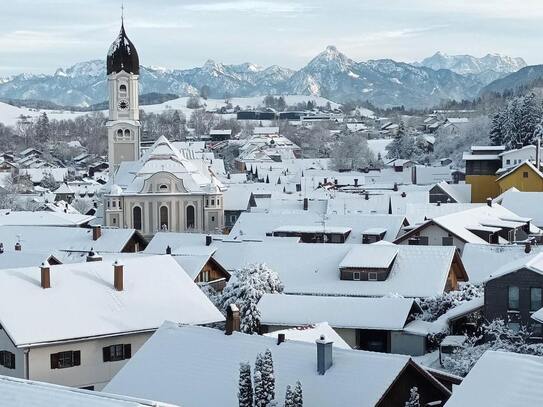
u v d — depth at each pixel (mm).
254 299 80875
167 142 175125
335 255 97625
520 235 121688
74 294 67125
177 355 52031
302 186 199875
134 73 196250
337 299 79875
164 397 49281
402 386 46688
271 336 55219
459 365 66875
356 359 47250
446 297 82875
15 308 64375
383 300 78938
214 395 48000
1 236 123625
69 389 35094
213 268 91688
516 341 71062
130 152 196375
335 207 151500
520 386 36219
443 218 111312
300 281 95000
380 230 123250
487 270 97000
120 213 168375
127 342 66312
